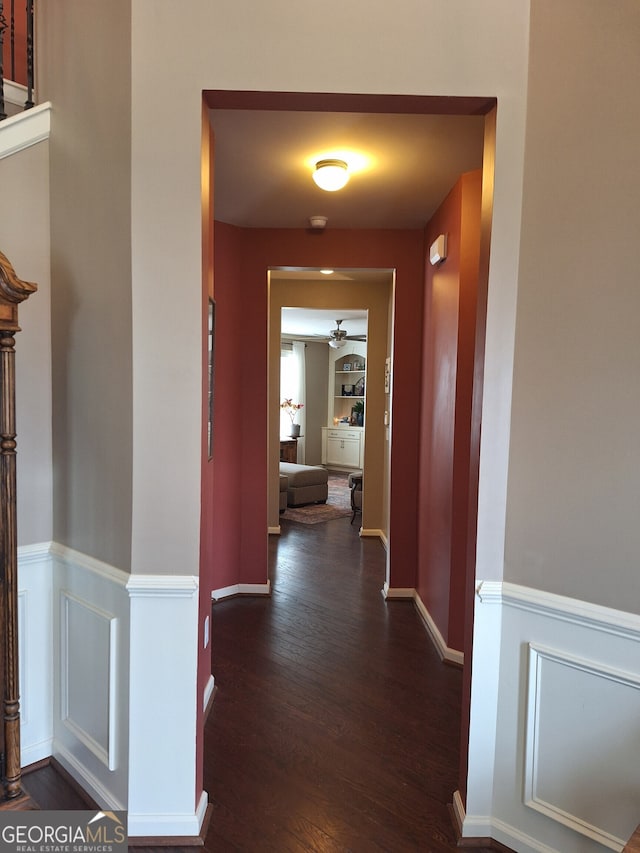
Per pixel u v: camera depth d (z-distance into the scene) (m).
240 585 4.02
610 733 1.58
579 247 1.60
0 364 1.57
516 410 1.74
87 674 1.97
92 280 1.87
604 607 1.58
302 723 2.43
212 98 1.71
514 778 1.77
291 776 2.08
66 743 2.09
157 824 1.78
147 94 1.66
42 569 2.12
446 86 1.67
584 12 1.57
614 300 1.54
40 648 2.12
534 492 1.71
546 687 1.69
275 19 1.66
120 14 1.69
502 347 1.74
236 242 3.79
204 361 1.78
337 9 1.66
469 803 1.81
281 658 3.04
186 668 1.78
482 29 1.67
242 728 2.38
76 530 2.01
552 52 1.62
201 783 1.87
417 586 3.86
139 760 1.78
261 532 3.99
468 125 2.26
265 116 2.18
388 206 3.29
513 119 1.68
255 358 3.92
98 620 1.91
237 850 1.75
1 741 1.64
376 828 1.85
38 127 1.99
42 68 2.06
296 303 5.58
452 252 2.98
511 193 1.70
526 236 1.70
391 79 1.67
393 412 3.88
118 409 1.79
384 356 5.57
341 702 2.61
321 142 2.43
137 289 1.70
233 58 1.66
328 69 1.67
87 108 1.84
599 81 1.55
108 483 1.85
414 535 3.93
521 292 1.71
